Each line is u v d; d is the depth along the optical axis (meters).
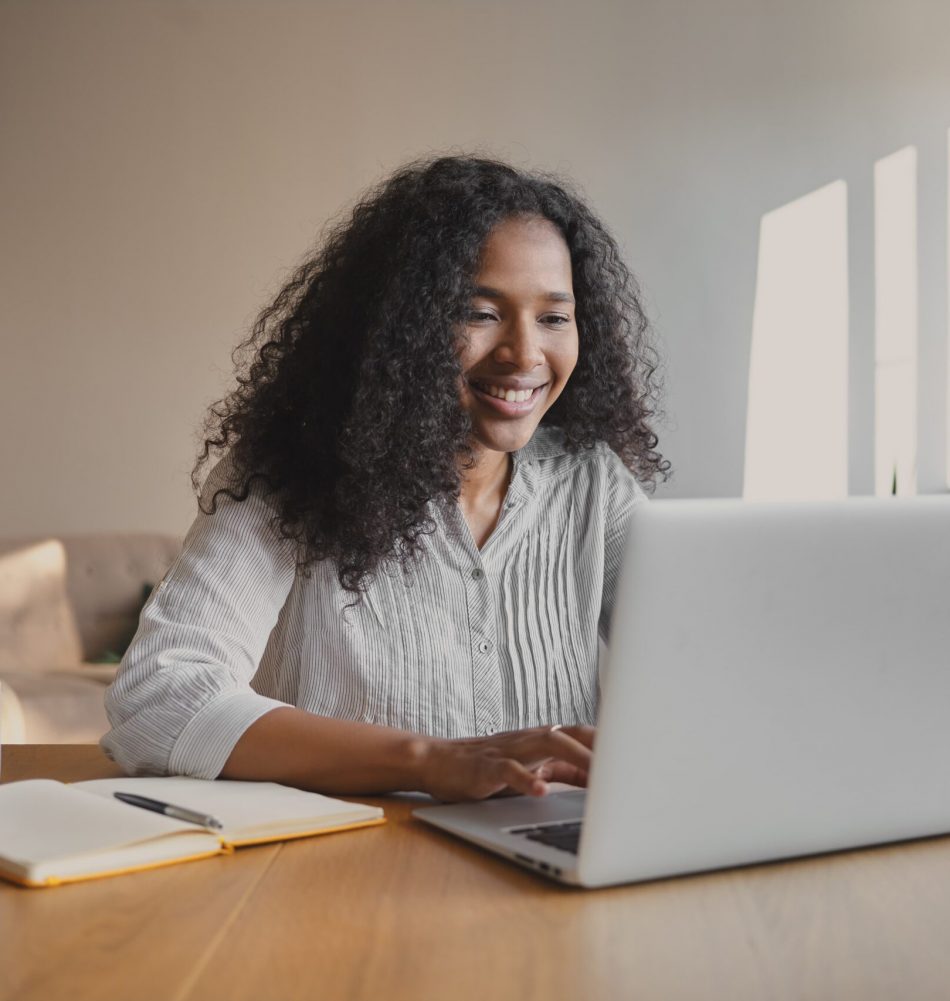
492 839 1.00
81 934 0.80
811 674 0.93
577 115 5.42
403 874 0.94
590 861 0.88
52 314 5.41
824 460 5.45
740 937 0.81
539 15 5.41
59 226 5.40
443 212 1.56
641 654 0.86
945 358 5.43
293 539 1.50
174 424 5.43
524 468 1.68
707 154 5.43
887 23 5.41
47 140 5.39
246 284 5.41
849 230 5.44
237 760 1.21
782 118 5.43
